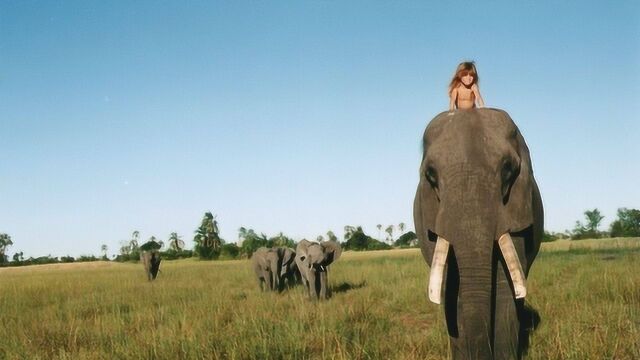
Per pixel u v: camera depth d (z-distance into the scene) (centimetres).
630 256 2472
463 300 468
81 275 4484
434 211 535
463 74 633
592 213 8938
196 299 1736
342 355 719
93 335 1003
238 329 905
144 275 4041
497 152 503
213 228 9850
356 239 10306
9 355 855
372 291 1591
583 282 1331
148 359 796
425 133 565
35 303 1944
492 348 526
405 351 727
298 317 998
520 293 464
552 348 648
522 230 534
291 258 2223
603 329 723
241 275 3188
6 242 13662
